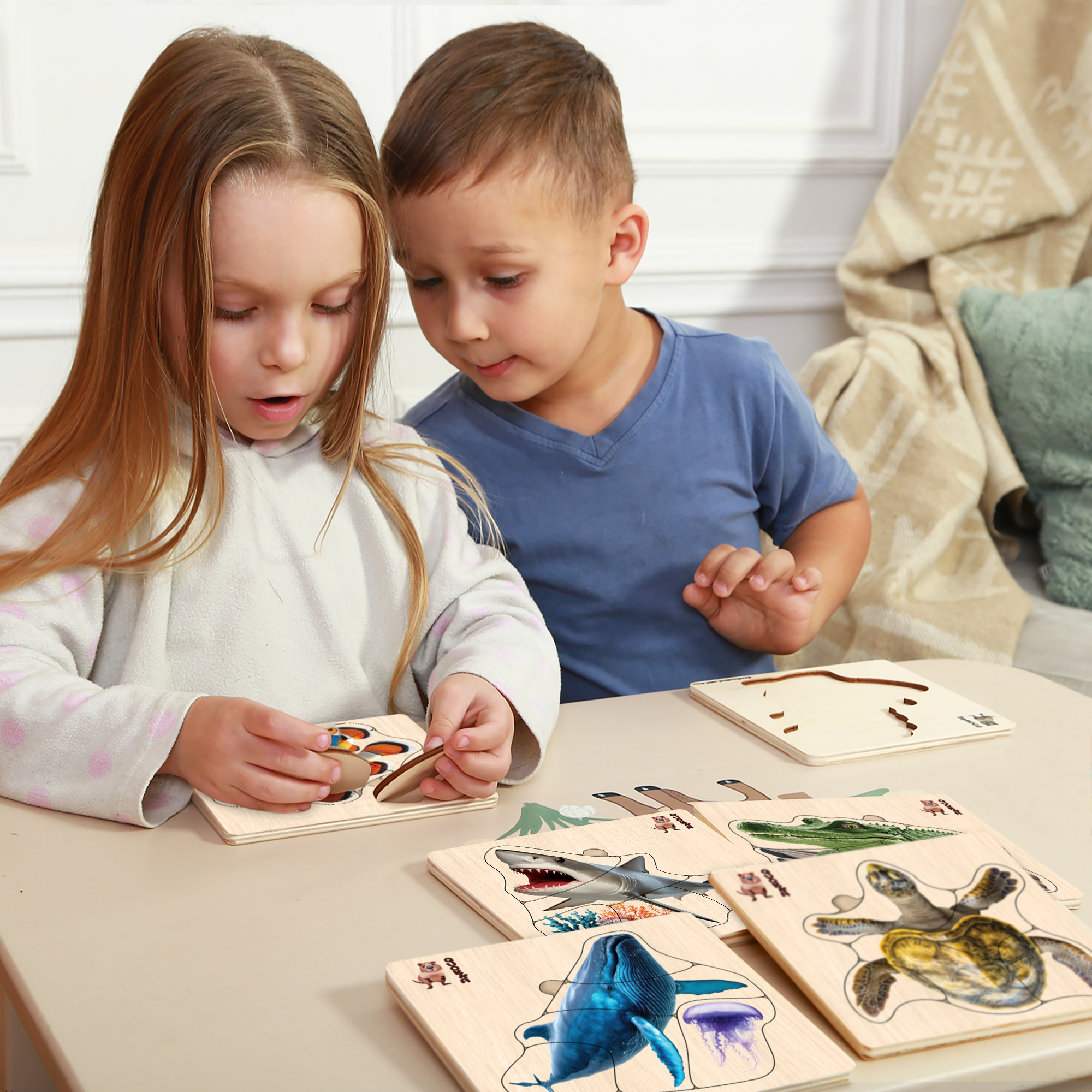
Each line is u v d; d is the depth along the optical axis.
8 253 1.45
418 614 0.80
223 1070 0.39
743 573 0.93
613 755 0.68
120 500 0.68
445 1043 0.39
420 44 1.57
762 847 0.54
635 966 0.44
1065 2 1.75
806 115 1.85
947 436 1.59
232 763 0.58
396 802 0.60
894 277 1.82
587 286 0.89
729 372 1.06
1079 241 1.75
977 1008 0.42
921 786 0.64
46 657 0.67
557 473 1.02
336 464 0.80
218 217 0.64
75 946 0.47
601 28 1.69
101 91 1.44
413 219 0.84
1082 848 0.56
